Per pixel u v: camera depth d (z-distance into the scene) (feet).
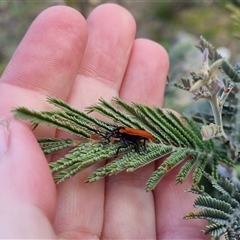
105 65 0.35
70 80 0.32
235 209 0.25
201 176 0.28
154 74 0.36
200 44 0.30
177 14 0.90
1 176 0.23
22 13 0.68
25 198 0.23
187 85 0.29
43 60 0.31
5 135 0.24
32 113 0.24
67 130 0.25
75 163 0.24
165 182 0.32
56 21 0.31
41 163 0.24
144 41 0.37
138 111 0.27
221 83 0.24
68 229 0.28
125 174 0.31
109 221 0.30
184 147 0.28
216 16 0.86
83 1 0.77
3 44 0.67
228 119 0.29
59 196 0.28
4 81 0.31
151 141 0.27
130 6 0.93
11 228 0.22
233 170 0.30
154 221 0.31
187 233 0.30
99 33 0.35
